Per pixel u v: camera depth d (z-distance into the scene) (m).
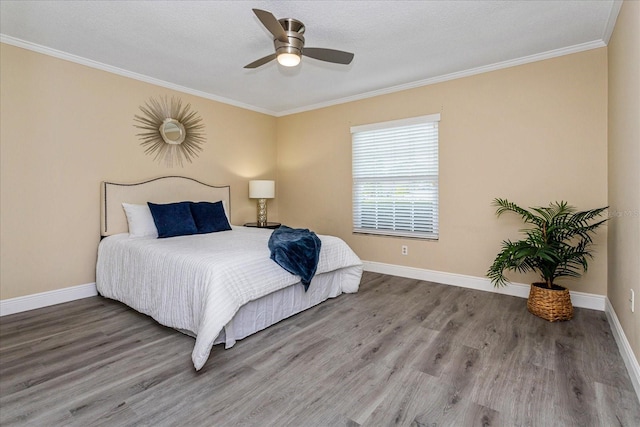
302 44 2.54
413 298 3.35
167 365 2.06
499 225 3.48
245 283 2.34
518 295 3.40
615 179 2.54
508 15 2.48
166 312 2.50
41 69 3.02
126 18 2.51
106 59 3.29
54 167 3.12
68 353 2.21
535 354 2.18
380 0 2.27
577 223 2.85
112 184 3.47
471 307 3.07
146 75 3.72
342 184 4.72
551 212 3.08
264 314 2.61
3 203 2.84
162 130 3.94
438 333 2.52
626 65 2.13
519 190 3.35
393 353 2.21
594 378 1.90
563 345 2.30
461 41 2.90
